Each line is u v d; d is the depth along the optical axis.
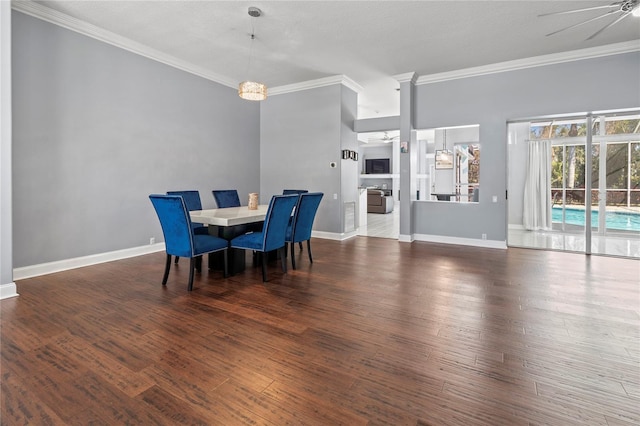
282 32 4.26
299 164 6.61
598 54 4.62
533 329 2.42
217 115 6.00
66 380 1.79
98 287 3.36
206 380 1.80
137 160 4.73
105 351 2.10
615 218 5.49
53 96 3.82
